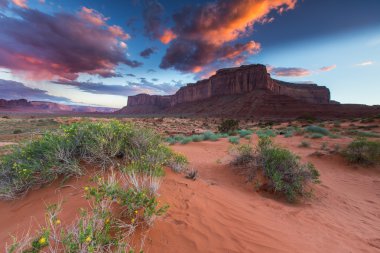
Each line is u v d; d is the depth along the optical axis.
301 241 3.15
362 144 10.36
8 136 23.69
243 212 3.81
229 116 141.88
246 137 18.38
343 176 8.86
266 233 3.14
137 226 2.61
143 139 5.25
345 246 3.30
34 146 4.64
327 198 6.07
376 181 8.30
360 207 5.70
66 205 3.11
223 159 8.95
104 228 2.29
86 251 1.92
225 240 2.74
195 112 187.88
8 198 3.77
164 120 76.25
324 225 4.12
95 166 4.39
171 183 4.37
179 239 2.58
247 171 6.56
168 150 5.85
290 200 5.50
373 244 3.55
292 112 141.62
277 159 6.21
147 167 4.10
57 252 1.99
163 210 2.78
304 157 11.30
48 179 4.00
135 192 2.98
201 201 3.82
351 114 123.31
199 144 15.59
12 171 4.20
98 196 2.57
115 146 4.57
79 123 5.32
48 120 54.16
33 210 3.26
